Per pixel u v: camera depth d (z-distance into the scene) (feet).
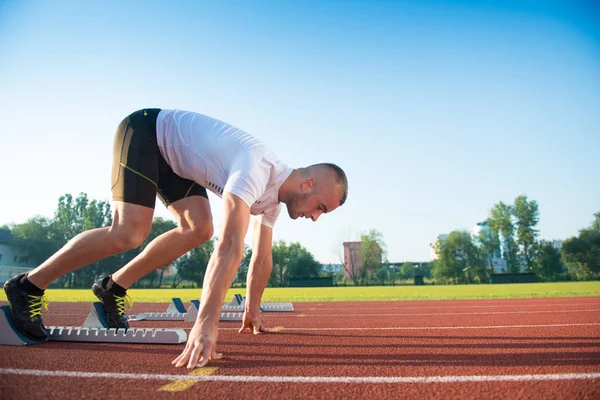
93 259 8.57
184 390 5.37
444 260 214.69
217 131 8.61
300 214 9.04
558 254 202.49
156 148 8.79
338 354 7.97
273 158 8.47
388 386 5.60
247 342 9.58
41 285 8.77
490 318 16.08
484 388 5.49
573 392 5.28
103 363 7.00
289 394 5.23
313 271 208.85
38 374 6.17
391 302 30.71
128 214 8.43
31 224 192.54
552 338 9.97
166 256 9.95
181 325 13.70
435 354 7.93
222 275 6.63
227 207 7.06
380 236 195.52
